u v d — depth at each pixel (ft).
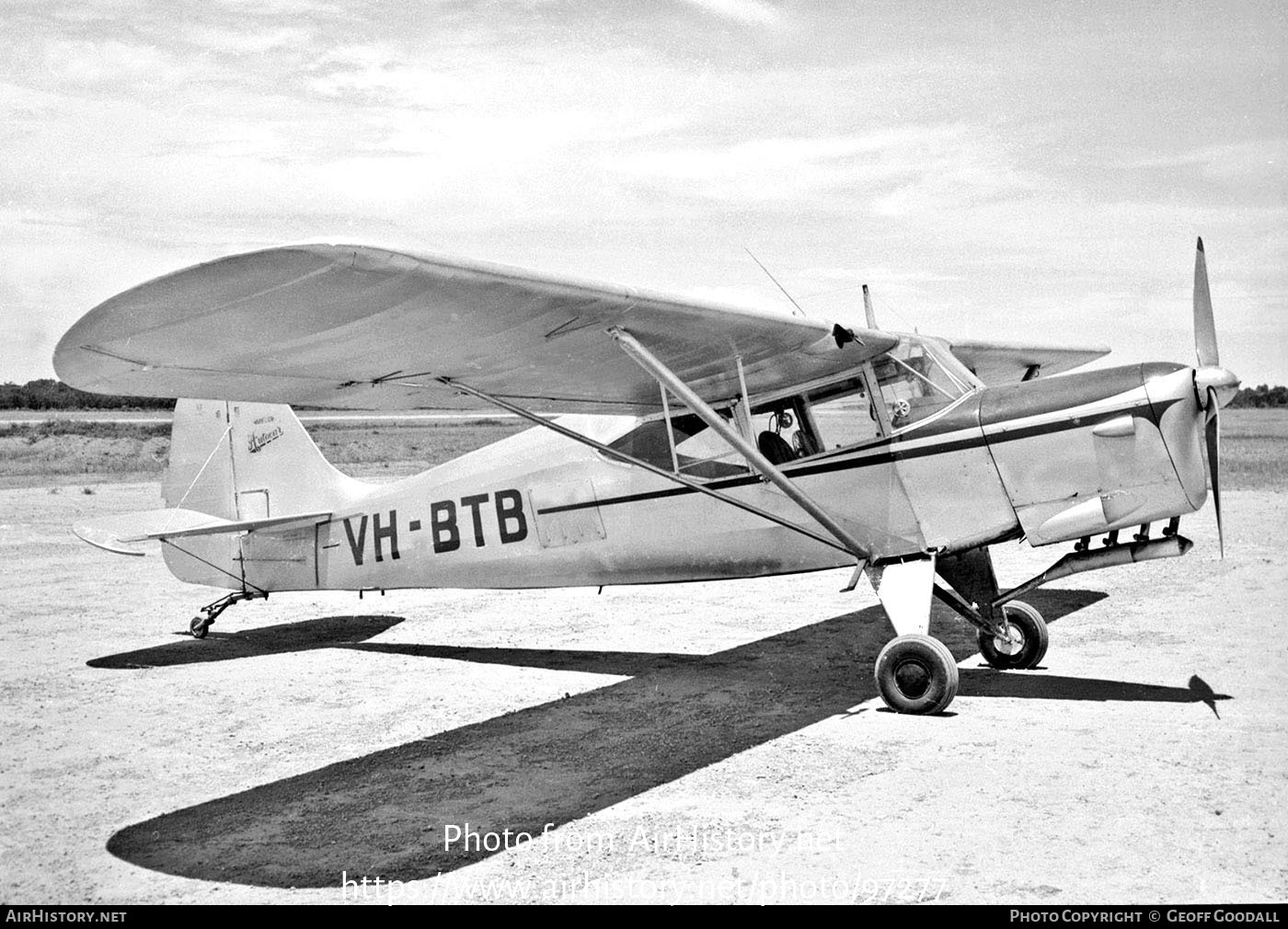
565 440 24.26
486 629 29.45
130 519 26.71
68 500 74.84
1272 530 43.45
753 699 20.47
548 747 17.60
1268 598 29.12
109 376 15.67
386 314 14.60
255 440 28.04
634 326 17.72
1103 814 13.33
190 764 17.07
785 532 21.52
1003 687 20.43
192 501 28.66
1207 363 18.45
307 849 13.26
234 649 27.22
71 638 28.84
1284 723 17.21
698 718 19.11
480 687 22.35
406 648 27.09
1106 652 22.98
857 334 19.62
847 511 20.84
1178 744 16.16
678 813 14.03
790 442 21.70
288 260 12.16
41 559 46.98
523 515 24.39
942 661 18.22
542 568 24.27
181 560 28.96
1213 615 26.84
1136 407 18.16
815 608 31.89
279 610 33.53
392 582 26.35
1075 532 18.63
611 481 23.29
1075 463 18.62
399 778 16.10
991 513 19.48
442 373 18.60
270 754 17.57
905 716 18.60
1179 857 11.93
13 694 22.25
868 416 20.86
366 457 131.13
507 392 20.70
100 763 17.21
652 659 24.77
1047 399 19.10
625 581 23.54
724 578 22.53
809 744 17.04
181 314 13.26
